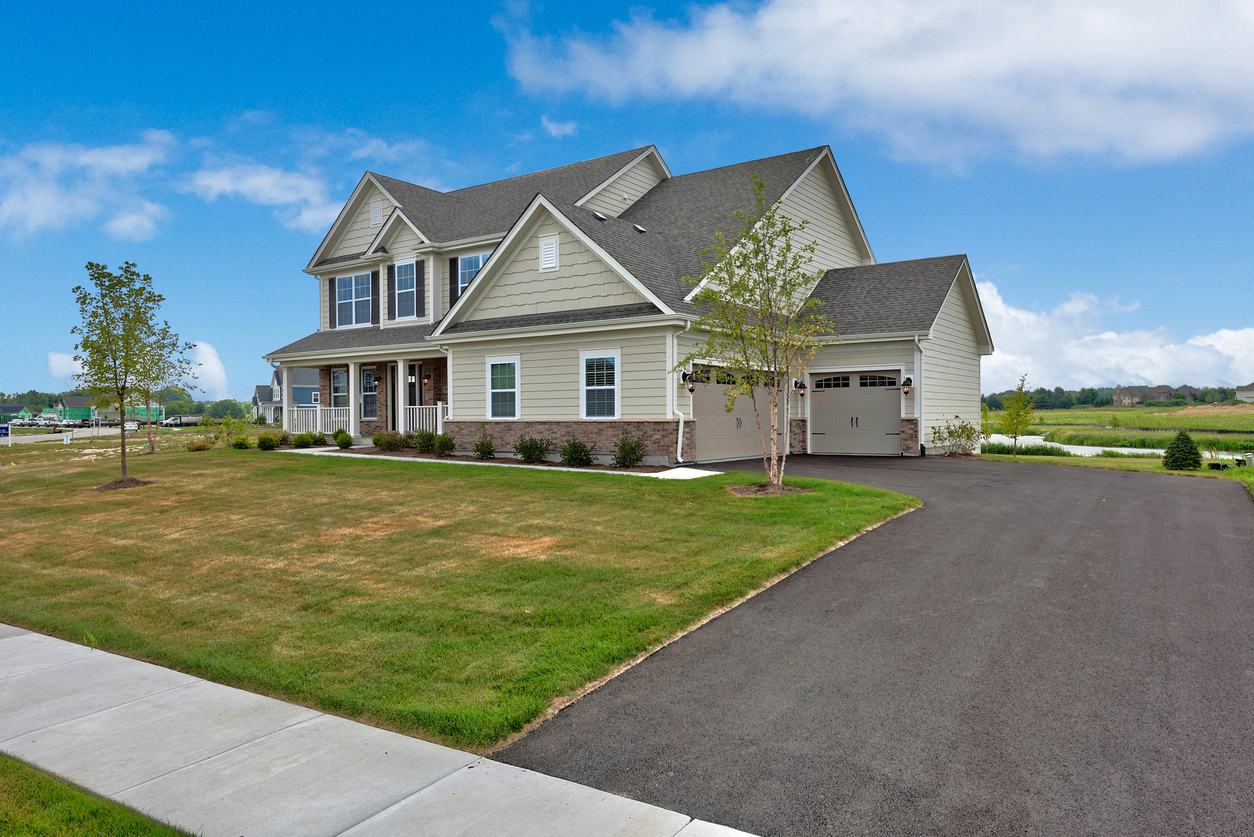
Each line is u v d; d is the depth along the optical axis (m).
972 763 3.69
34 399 175.50
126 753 3.94
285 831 3.13
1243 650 5.25
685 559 7.77
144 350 15.11
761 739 3.99
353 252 26.05
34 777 3.63
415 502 11.70
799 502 10.86
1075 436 34.12
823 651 5.30
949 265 20.94
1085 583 6.96
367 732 4.19
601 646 5.32
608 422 16.50
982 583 6.96
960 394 22.23
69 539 9.82
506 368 18.47
